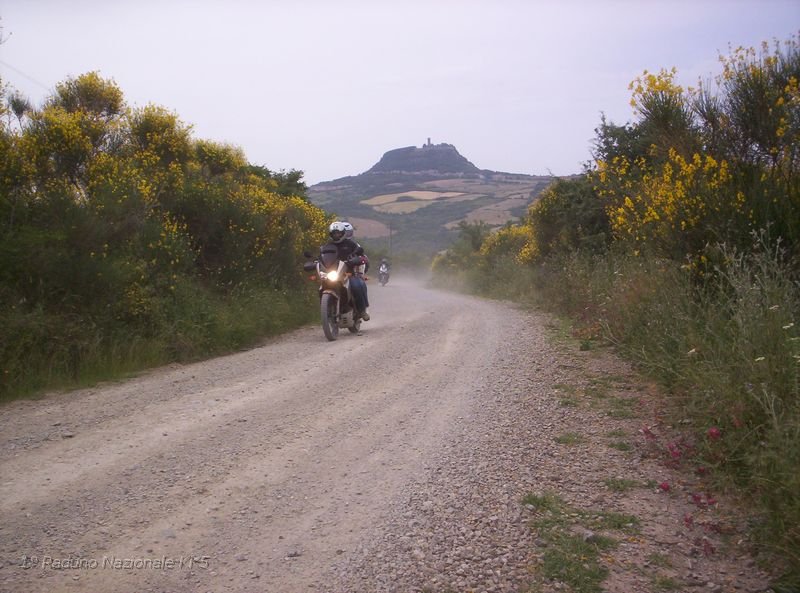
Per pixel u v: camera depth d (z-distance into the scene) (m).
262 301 12.34
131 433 5.29
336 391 6.67
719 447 4.20
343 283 10.76
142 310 9.25
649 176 8.23
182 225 11.98
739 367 4.38
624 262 9.76
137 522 3.61
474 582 2.99
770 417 3.91
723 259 6.25
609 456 4.61
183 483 4.19
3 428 5.54
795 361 4.11
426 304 18.55
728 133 7.12
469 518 3.65
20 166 9.73
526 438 5.03
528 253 20.12
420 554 3.24
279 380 7.29
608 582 2.99
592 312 10.04
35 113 11.26
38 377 7.31
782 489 3.17
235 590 2.94
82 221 9.16
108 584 2.97
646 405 5.73
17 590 2.90
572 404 5.92
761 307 4.66
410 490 4.05
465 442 4.95
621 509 3.77
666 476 4.23
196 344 9.41
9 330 7.49
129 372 8.19
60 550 3.28
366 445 4.92
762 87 6.77
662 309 6.62
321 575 3.06
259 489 4.09
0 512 3.75
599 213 15.57
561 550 3.27
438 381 7.01
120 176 10.80
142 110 14.19
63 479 4.27
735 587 2.96
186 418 5.72
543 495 3.95
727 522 3.57
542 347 8.91
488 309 15.63
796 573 2.96
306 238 15.95
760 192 6.39
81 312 8.62
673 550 3.29
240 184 15.29
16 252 8.12
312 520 3.64
